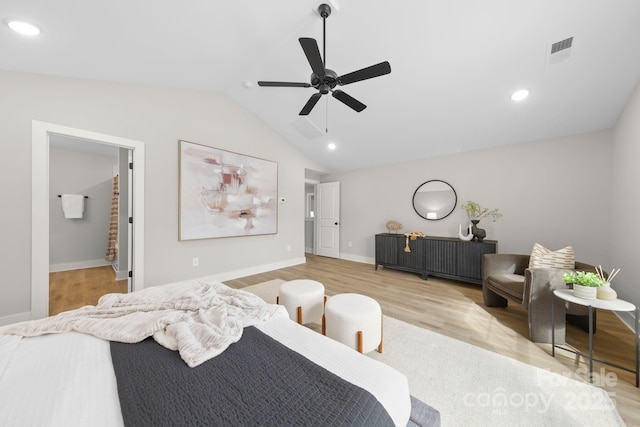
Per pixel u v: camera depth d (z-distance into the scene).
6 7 1.46
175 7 1.72
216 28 2.02
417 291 3.22
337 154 4.70
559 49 1.98
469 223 3.85
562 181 3.12
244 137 3.79
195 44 2.20
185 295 1.46
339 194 5.49
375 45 2.21
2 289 2.06
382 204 4.86
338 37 2.17
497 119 2.98
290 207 4.61
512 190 3.48
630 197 2.27
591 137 2.94
